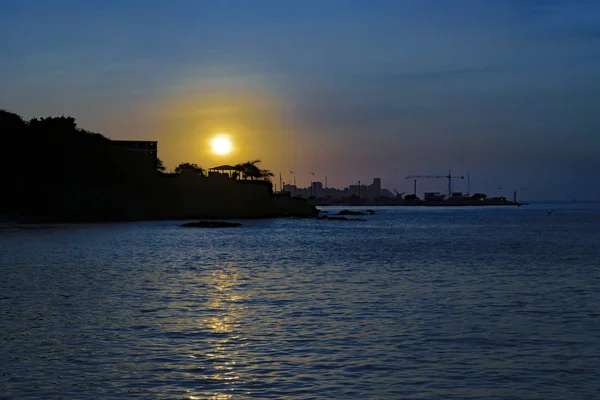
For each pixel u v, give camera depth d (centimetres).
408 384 1842
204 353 2169
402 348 2256
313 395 1742
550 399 1723
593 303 3278
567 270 5031
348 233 11325
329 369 1988
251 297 3444
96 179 15262
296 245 8088
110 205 15038
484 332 2527
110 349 2216
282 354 2162
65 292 3584
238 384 1831
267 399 1708
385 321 2752
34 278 4241
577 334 2497
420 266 5344
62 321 2709
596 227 14062
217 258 6053
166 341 2342
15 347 2238
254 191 18600
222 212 17475
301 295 3534
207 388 1794
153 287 3841
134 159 16600
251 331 2527
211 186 17712
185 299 3356
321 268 5144
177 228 12156
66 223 13462
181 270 4894
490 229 13175
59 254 6228
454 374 1941
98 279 4225
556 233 11481
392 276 4553
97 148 15825
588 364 2056
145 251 6781
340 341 2358
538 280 4322
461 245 8231
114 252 6569
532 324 2697
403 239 9581
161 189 16538
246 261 5762
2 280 4119
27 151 14575
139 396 1723
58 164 14762
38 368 1975
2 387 1791
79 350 2198
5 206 13912
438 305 3197
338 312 2975
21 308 3028
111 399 1698
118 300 3303
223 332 2503
